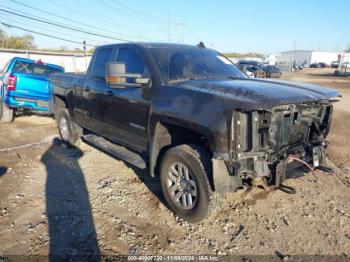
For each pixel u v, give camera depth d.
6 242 3.03
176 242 3.07
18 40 50.97
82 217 3.50
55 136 7.13
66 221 3.41
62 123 6.30
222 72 4.20
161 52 3.96
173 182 3.51
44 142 6.59
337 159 5.54
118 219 3.47
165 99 3.39
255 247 2.99
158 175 3.91
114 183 4.42
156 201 3.89
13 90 7.97
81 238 3.11
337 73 45.72
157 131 3.53
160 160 3.78
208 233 3.22
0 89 8.79
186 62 3.99
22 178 4.58
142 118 3.76
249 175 2.98
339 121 9.22
